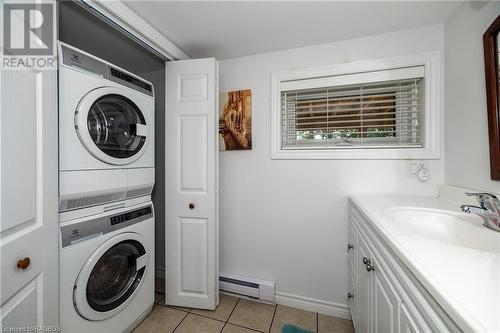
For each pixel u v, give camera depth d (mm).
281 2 1165
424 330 505
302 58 1633
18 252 740
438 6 1195
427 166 1395
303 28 1399
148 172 1497
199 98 1592
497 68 967
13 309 725
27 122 778
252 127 1771
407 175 1438
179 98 1627
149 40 1389
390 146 1501
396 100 1503
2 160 674
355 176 1541
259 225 1772
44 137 863
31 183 801
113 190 1235
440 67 1344
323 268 1623
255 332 1415
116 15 1143
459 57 1210
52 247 921
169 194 1656
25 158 769
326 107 1674
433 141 1368
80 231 1073
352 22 1337
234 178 1828
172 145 1642
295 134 1754
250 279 1751
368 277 1003
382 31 1435
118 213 1290
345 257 1568
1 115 673
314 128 1706
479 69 1078
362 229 1145
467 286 450
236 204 1827
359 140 1602
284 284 1715
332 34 1466
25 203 770
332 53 1563
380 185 1490
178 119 1633
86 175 1091
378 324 856
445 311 424
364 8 1212
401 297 645
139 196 1461
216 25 1367
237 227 1829
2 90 676
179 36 1487
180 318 1540
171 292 1665
